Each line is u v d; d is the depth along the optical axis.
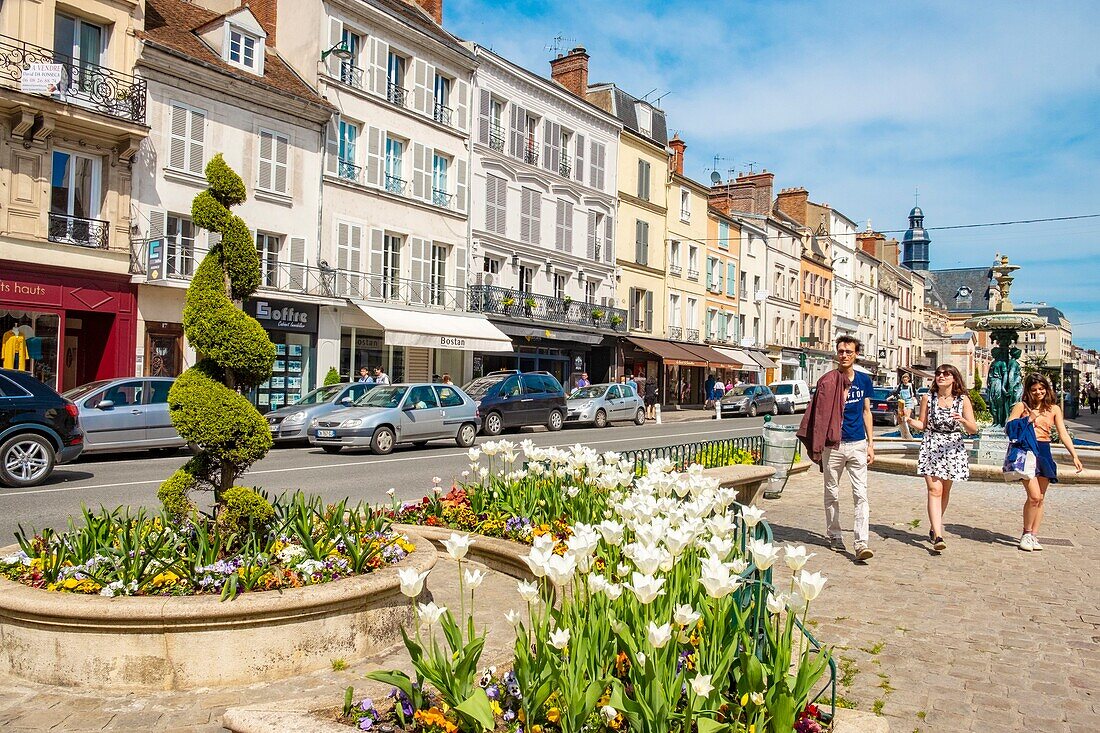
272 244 25.02
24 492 10.81
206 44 24.30
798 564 2.92
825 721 2.91
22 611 4.11
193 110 22.36
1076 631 5.20
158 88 21.50
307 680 4.21
